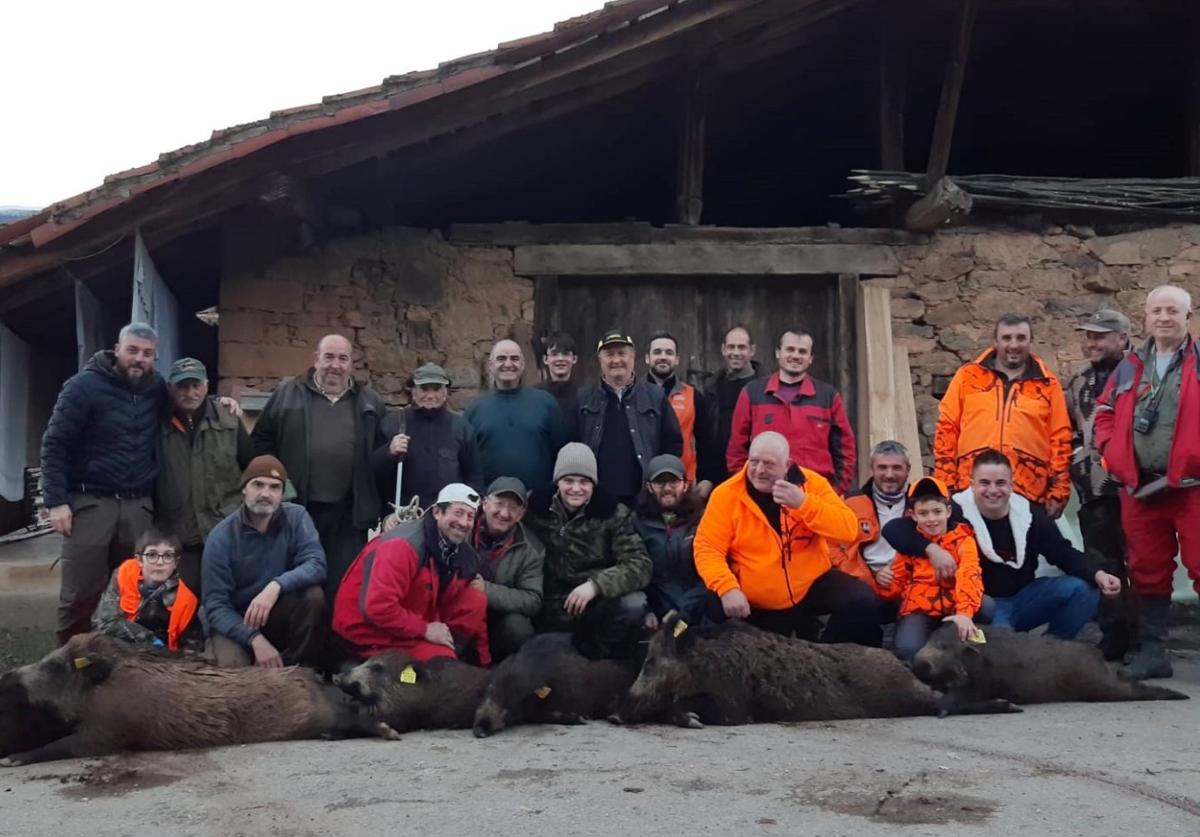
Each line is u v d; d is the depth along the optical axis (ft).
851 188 34.73
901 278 30.32
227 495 22.18
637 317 30.35
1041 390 22.82
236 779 15.40
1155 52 32.30
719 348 30.42
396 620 19.31
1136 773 14.97
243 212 27.96
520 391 23.48
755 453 20.31
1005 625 21.16
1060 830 12.75
